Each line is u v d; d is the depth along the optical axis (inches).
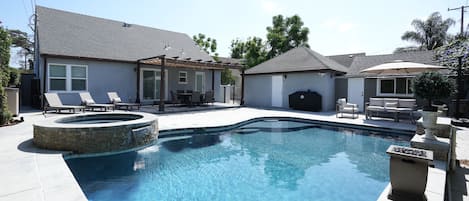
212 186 189.3
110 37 629.9
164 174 209.9
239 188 186.7
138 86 599.8
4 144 229.3
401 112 424.2
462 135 298.8
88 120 317.4
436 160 193.3
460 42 462.3
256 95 743.7
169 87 690.2
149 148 277.1
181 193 176.6
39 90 492.7
